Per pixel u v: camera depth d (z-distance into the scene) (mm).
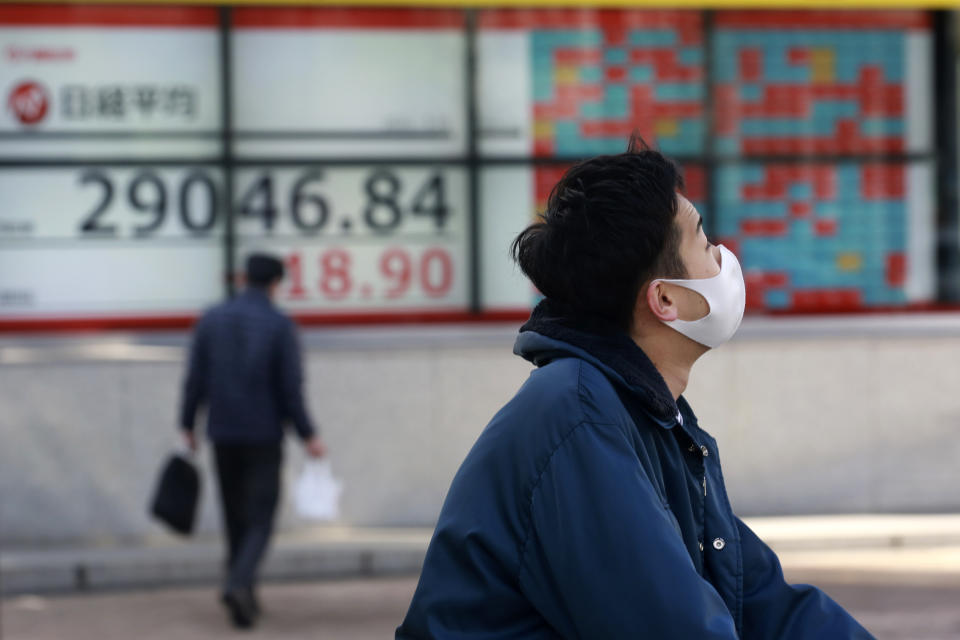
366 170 8945
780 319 9211
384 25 8930
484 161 9016
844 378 9242
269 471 6562
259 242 8891
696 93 9156
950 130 9352
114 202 8781
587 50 9047
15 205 8711
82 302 8766
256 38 8836
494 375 8961
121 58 8742
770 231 9258
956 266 9391
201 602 7297
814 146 9258
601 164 1749
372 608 7070
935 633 6340
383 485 8883
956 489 9320
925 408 9305
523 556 1597
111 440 8688
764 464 9203
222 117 8836
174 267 8828
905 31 9289
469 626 1623
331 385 8852
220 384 6520
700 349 1796
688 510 1737
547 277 1754
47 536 8625
